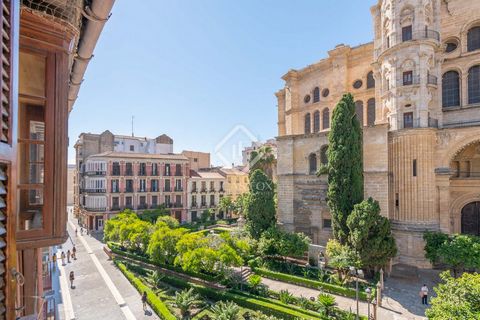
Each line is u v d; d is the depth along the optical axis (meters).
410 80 25.77
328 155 26.27
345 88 33.31
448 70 27.73
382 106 28.48
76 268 28.52
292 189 31.95
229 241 24.81
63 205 4.31
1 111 2.30
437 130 25.12
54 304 9.16
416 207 24.48
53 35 4.32
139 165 49.44
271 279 23.91
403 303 18.58
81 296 21.61
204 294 20.97
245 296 19.58
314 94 38.03
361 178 25.11
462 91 26.69
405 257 24.61
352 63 33.69
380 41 29.66
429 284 21.34
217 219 57.34
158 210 47.28
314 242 29.72
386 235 21.98
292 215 31.73
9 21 2.50
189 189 55.59
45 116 4.23
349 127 25.19
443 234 22.09
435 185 24.89
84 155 53.16
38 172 7.06
